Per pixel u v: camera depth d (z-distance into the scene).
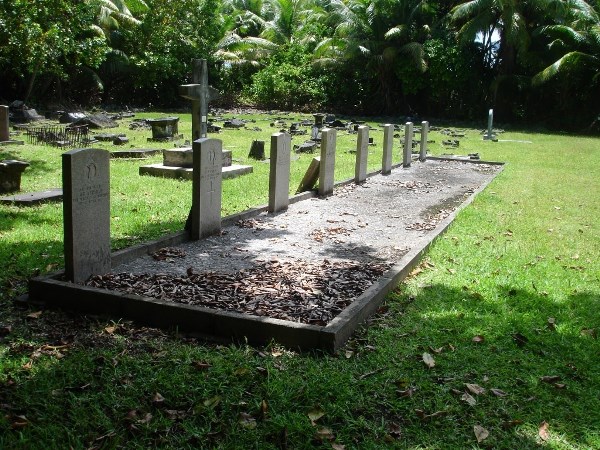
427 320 5.02
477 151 20.62
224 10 41.50
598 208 10.55
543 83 32.62
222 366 4.14
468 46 34.41
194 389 3.82
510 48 33.66
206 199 7.47
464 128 31.28
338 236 8.03
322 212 9.60
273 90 37.06
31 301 5.24
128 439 3.37
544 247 7.65
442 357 4.35
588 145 23.92
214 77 37.78
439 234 8.00
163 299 5.20
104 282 5.59
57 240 7.16
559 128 33.44
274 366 4.17
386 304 5.37
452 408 3.69
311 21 39.94
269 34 39.91
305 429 3.43
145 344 4.52
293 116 33.03
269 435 3.40
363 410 3.67
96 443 3.31
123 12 33.19
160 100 36.66
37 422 3.47
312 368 4.13
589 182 13.75
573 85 32.62
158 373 4.02
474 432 3.45
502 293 5.74
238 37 38.22
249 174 12.95
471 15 34.16
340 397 3.77
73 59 28.23
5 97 30.64
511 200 11.11
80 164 5.38
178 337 4.66
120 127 23.59
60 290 5.16
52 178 11.62
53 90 32.47
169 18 33.62
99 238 5.77
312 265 6.55
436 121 34.59
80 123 22.55
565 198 11.50
